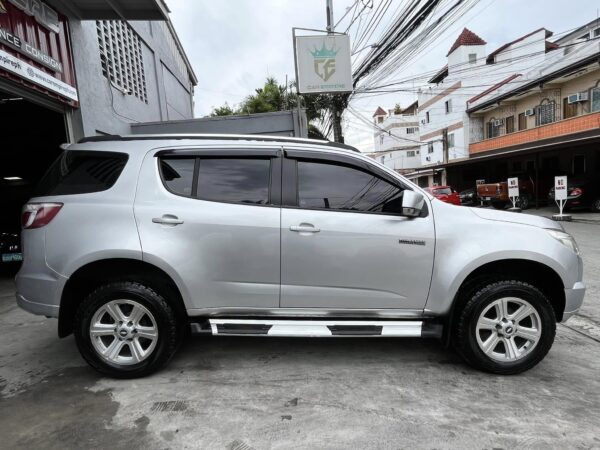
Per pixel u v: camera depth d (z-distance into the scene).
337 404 2.84
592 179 16.19
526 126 23.12
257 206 3.21
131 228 3.09
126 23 10.13
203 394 2.98
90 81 7.80
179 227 3.12
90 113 7.75
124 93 9.67
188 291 3.15
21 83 5.63
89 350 3.14
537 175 19.45
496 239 3.20
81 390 3.06
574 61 18.25
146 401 2.89
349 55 13.34
